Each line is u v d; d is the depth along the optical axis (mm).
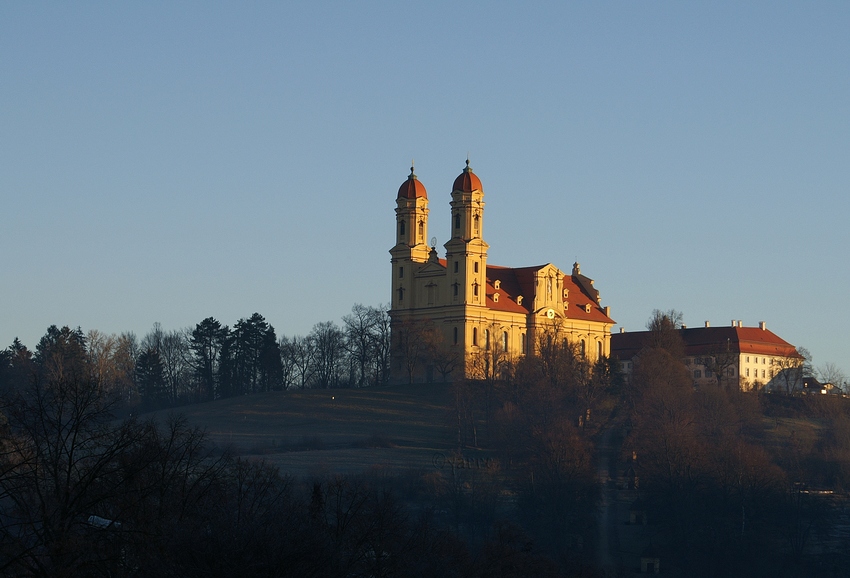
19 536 93375
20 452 94688
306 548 92562
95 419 101062
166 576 89688
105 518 97750
